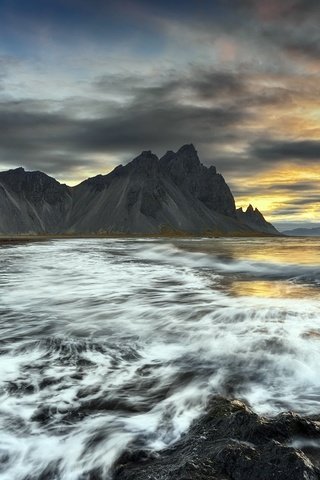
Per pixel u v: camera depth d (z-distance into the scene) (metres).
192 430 4.80
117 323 10.08
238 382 6.27
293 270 23.34
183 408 5.45
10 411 5.46
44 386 6.26
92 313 11.38
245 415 4.63
